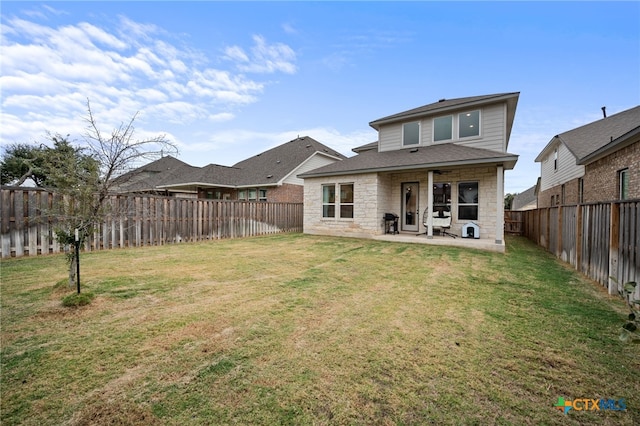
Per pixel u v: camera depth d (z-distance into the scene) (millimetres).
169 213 10078
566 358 2713
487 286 5055
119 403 2053
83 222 4195
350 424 1895
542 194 21094
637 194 8211
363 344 2920
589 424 1923
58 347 2791
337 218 12805
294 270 6094
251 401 2094
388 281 5305
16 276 5234
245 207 12844
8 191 6816
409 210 12266
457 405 2076
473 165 9562
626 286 1988
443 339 3047
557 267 6754
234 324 3355
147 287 4738
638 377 2436
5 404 2021
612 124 13969
